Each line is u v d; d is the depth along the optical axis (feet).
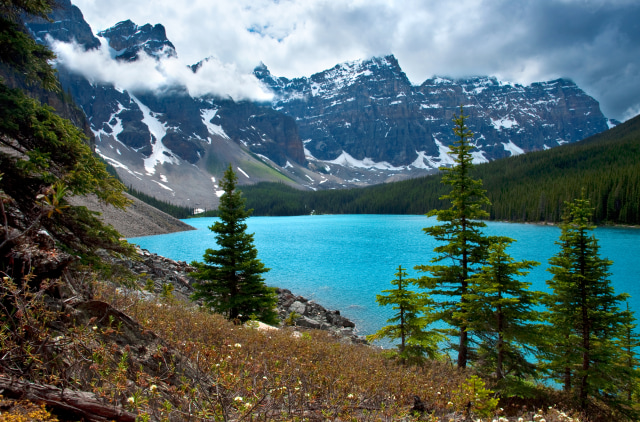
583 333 43.68
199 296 60.54
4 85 28.22
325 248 212.84
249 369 17.95
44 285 12.44
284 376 18.13
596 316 42.91
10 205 23.36
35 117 28.07
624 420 39.60
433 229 49.70
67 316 14.67
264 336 29.35
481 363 43.65
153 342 17.71
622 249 182.50
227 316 56.18
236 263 60.64
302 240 256.52
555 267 46.55
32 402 10.19
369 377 25.57
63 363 12.42
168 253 192.34
